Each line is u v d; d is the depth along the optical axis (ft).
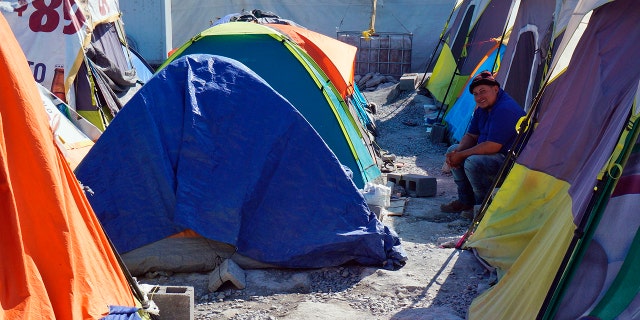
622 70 16.08
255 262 19.27
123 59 36.78
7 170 11.34
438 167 33.88
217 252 19.24
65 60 28.55
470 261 19.57
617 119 14.64
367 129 38.32
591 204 12.41
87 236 13.14
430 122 45.34
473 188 23.79
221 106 20.16
